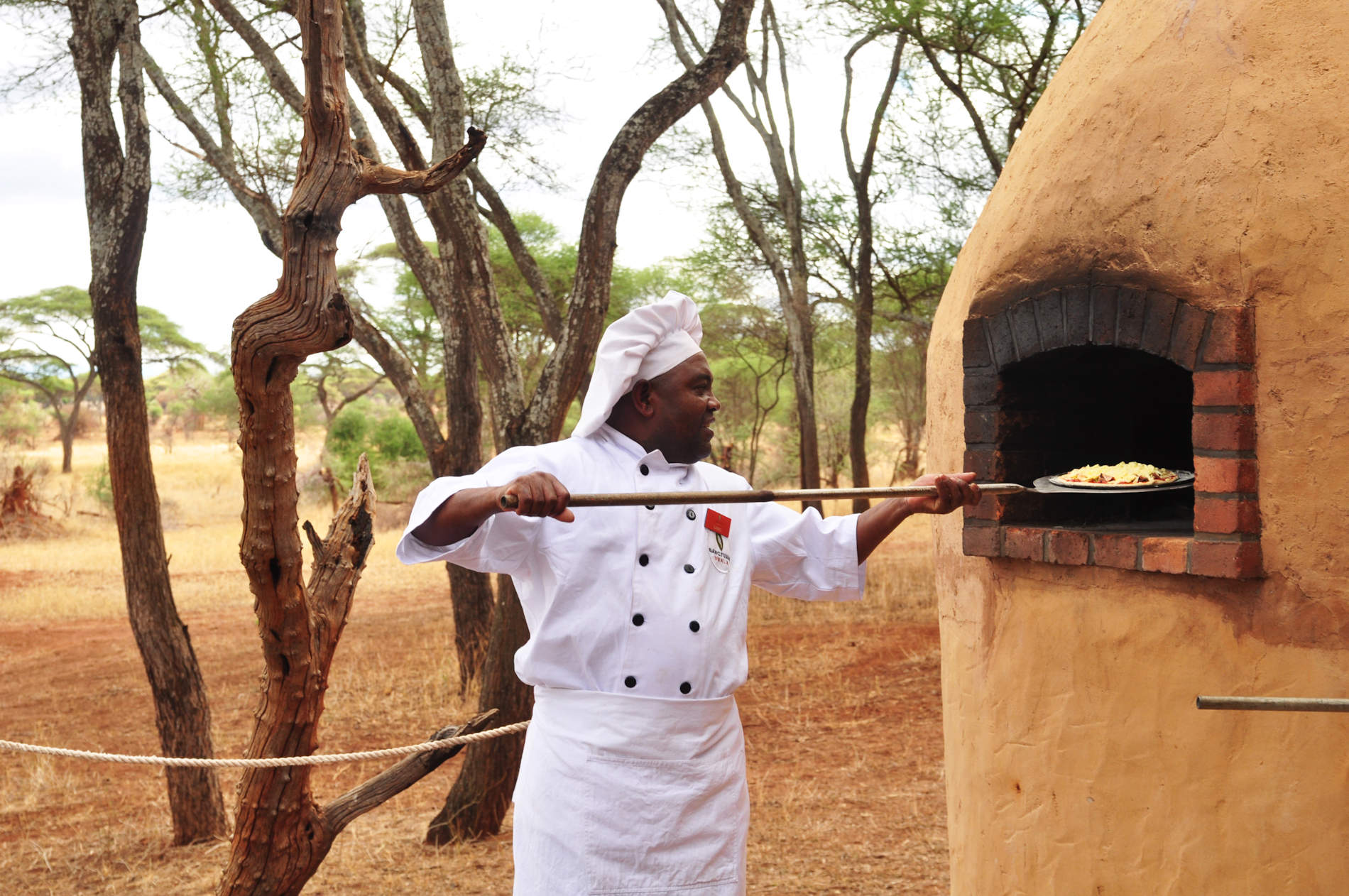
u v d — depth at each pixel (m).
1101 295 2.58
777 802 5.69
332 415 26.86
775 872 4.72
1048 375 3.02
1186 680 2.40
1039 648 2.77
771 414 24.81
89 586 15.71
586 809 2.24
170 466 35.00
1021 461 2.97
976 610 3.04
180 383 54.69
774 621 10.62
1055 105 2.90
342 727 7.73
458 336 7.89
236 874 2.99
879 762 6.29
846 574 2.60
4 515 21.53
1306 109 2.25
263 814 2.95
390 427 24.12
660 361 2.43
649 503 2.06
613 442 2.47
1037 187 2.82
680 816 2.27
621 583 2.30
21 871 5.34
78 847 5.67
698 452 2.46
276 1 7.07
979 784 3.02
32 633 12.47
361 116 6.09
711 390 2.49
